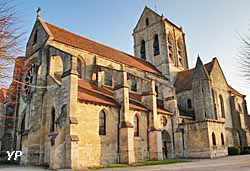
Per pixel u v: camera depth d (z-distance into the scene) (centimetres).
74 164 2280
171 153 3556
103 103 2773
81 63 3450
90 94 2873
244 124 4891
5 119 3641
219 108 4553
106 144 2717
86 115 2597
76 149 2325
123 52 4806
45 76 3014
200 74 4456
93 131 2622
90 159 2512
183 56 5766
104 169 2231
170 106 3825
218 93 4650
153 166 2359
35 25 3578
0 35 800
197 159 3256
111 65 3809
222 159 3041
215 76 4712
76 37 3825
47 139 2744
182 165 2373
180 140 3616
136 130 3120
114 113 2905
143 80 3578
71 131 2364
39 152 2734
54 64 3050
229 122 4719
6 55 823
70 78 2547
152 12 5628
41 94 2923
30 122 2809
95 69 3497
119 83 3070
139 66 4444
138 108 3166
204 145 3491
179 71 5353
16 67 1059
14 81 1027
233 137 4666
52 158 2398
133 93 3750
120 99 2995
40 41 3347
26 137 2806
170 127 3669
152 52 5409
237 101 5238
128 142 2761
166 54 5178
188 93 4628
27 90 3291
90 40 4122
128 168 2242
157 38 5444
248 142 5028
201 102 4322
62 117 2467
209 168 1969
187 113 4372
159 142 3216
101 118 2773
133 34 5897
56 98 2736
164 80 4856
